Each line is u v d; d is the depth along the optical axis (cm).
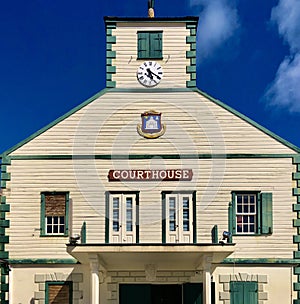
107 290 2291
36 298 2256
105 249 2027
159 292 2314
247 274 2258
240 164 2316
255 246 2269
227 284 2253
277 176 2306
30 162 2330
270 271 2261
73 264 2281
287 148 2323
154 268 2291
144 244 2025
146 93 2375
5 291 2253
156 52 2419
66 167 2323
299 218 2275
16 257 2275
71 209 2295
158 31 2441
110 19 2441
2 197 2306
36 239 2288
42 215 2300
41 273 2273
